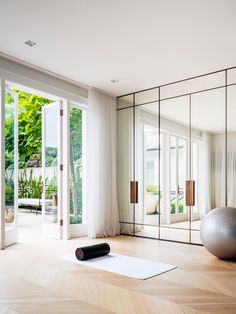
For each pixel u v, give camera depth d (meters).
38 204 8.53
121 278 2.93
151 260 3.62
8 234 4.36
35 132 9.17
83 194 5.43
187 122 5.07
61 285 2.72
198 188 4.87
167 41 3.63
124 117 5.85
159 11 3.02
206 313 2.14
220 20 3.17
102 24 3.26
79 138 5.42
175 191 5.14
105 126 5.60
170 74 4.72
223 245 3.47
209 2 2.86
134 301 2.36
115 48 3.83
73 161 5.27
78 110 5.42
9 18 3.15
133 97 5.73
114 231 5.48
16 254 3.86
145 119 5.58
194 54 3.98
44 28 3.35
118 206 5.85
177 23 3.23
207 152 4.82
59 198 5.02
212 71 4.56
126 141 5.81
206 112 4.87
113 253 4.00
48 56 4.08
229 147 4.62
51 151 5.31
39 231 5.75
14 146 4.61
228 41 3.62
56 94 4.88
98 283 2.78
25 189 9.65
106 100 5.68
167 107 5.30
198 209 4.84
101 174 5.41
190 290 2.61
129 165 5.75
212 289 2.64
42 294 2.50
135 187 5.66
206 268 3.29
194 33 3.44
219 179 4.68
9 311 2.16
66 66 4.43
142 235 5.44
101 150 5.46
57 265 3.37
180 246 4.48
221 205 4.62
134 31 3.40
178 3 2.88
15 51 3.93
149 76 4.81
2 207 4.06
